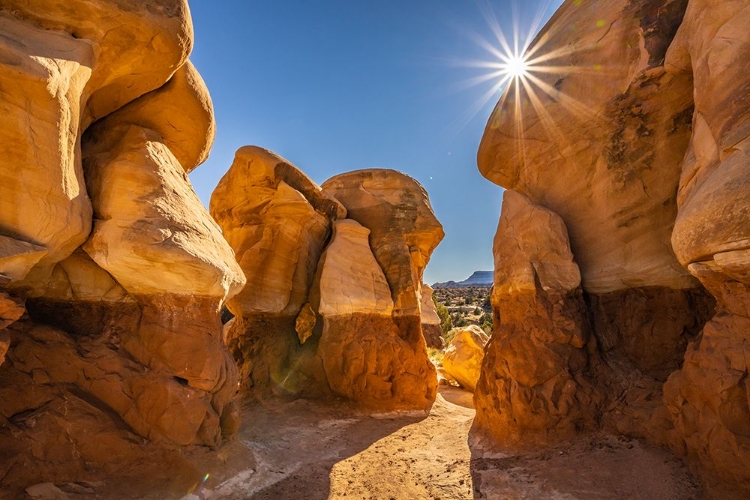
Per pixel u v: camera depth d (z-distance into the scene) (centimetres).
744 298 423
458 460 762
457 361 1591
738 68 438
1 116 404
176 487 535
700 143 497
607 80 739
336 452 835
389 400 1214
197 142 817
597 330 785
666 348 701
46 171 452
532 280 789
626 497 520
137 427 559
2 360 415
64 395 517
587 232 827
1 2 434
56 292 575
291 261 1340
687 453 540
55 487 457
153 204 587
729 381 443
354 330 1266
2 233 430
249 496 591
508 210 927
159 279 579
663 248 709
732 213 386
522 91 930
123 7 514
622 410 675
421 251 1538
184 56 628
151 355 595
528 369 753
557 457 655
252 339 1262
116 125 671
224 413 687
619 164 753
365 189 1575
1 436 448
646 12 679
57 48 452
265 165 1309
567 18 848
